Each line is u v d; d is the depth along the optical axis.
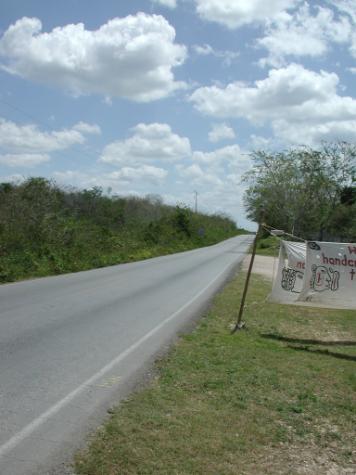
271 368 6.89
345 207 45.62
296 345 8.72
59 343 8.04
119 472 3.86
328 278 9.16
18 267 17.73
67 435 4.54
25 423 4.78
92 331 9.07
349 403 5.67
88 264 22.36
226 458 4.18
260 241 54.97
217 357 7.38
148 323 10.10
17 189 24.27
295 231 47.41
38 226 22.84
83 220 33.44
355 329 10.66
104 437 4.46
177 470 3.92
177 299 13.62
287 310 12.54
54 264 19.86
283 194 46.66
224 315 11.38
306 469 4.14
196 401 5.50
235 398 5.63
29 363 6.79
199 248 49.41
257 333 9.55
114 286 15.82
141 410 5.14
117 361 7.14
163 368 6.79
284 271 9.42
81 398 5.54
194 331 9.53
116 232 35.59
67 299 12.65
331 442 4.70
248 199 48.91
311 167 46.28
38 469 3.91
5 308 10.95
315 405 5.57
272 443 4.56
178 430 4.66
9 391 5.64
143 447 4.28
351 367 7.23
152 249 35.09
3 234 20.02
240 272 22.75
